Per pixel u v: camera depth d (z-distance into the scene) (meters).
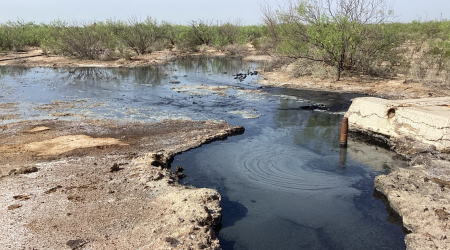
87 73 20.33
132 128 9.49
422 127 7.97
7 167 6.67
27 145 7.96
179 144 8.27
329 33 16.09
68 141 8.27
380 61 17.66
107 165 6.83
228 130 9.30
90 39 26.78
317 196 6.15
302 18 17.64
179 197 5.48
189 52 33.94
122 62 24.86
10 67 22.69
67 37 26.67
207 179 6.72
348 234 5.07
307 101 13.11
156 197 5.57
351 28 16.41
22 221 4.84
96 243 4.36
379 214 5.59
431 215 5.07
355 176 6.94
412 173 6.50
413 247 4.50
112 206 5.27
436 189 5.85
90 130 9.22
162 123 10.03
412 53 21.12
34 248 4.26
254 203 5.89
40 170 6.56
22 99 12.98
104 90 15.04
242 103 12.82
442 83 14.53
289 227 5.22
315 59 17.31
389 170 7.22
